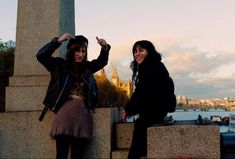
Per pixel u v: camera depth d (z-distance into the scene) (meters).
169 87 4.30
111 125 5.05
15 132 5.22
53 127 4.34
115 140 5.25
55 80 4.55
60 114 4.37
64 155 4.28
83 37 4.84
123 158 4.90
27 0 6.14
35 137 5.17
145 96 4.26
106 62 5.17
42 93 5.50
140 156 4.42
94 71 5.10
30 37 6.01
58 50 5.88
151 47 4.49
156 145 4.42
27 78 5.72
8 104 5.55
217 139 4.41
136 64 4.60
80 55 4.72
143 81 4.30
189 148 4.42
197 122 5.03
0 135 5.25
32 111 5.26
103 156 4.94
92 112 5.00
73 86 4.60
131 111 4.37
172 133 4.43
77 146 4.35
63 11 6.23
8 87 5.60
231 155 4.50
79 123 4.36
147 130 4.42
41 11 6.08
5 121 5.26
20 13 6.12
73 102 4.46
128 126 5.23
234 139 4.55
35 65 5.90
